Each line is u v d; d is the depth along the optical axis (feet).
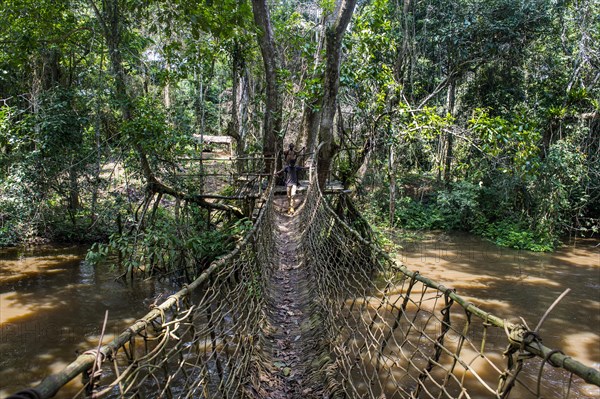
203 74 39.63
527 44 47.24
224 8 25.36
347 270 14.69
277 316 15.98
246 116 54.65
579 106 45.01
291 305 17.04
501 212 48.11
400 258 35.81
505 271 32.50
